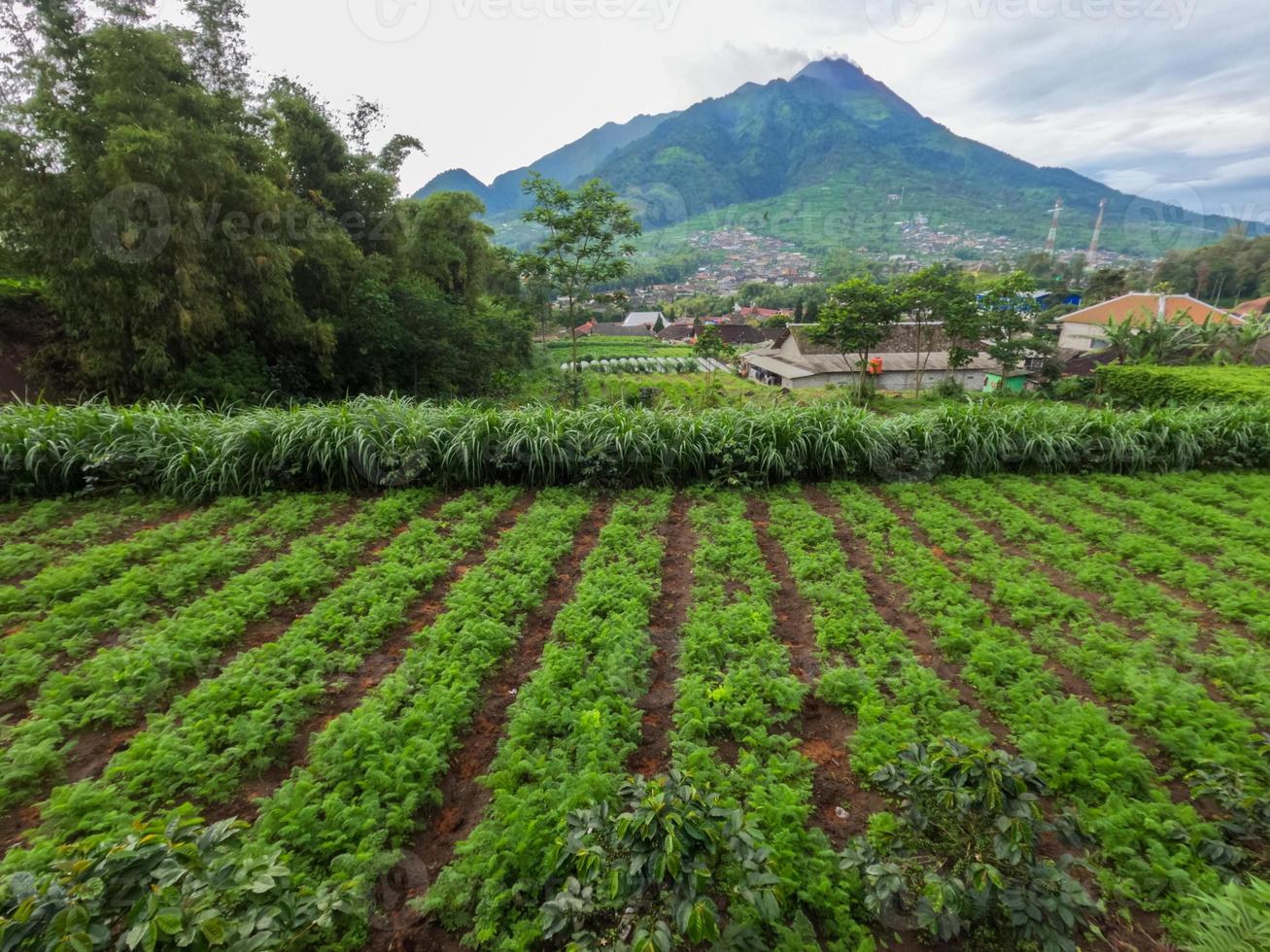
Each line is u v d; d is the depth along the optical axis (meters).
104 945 1.52
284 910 1.79
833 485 6.71
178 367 11.23
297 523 5.27
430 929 2.03
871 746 2.82
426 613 3.99
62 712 2.87
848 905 2.09
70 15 9.48
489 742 2.88
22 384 10.75
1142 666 3.47
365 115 18.81
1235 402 11.89
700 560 4.77
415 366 18.31
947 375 32.88
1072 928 1.92
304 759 2.73
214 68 13.41
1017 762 2.16
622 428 6.79
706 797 2.15
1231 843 2.33
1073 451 7.50
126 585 3.99
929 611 4.09
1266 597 4.27
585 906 1.87
